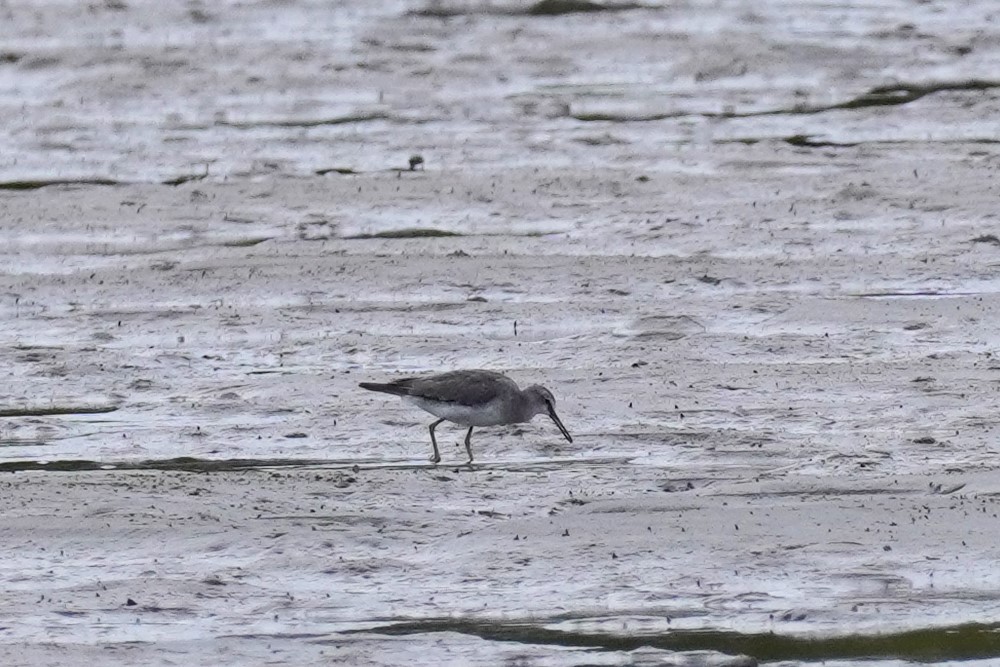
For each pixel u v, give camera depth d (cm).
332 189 2178
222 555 1194
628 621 1099
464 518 1255
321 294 1823
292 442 1455
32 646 1056
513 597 1133
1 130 2427
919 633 1080
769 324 1716
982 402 1502
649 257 1922
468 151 2320
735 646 1069
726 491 1308
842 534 1204
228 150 2348
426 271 1869
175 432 1474
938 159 2236
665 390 1541
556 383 1564
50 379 1603
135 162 2306
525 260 1902
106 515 1248
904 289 1822
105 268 1916
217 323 1739
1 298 1820
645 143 2331
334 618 1106
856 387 1545
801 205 2078
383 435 1471
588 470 1369
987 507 1246
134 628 1086
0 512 1253
